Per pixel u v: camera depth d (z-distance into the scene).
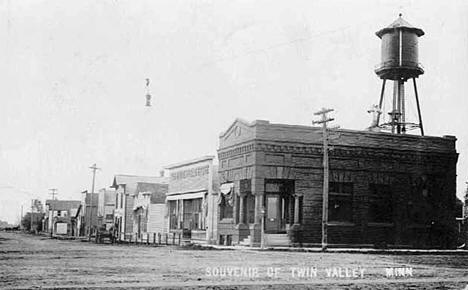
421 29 45.78
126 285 17.02
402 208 42.66
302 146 40.25
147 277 19.47
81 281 17.86
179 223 51.31
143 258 28.06
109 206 74.00
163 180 64.44
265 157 39.50
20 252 32.97
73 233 85.62
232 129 43.12
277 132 39.88
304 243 39.78
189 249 37.72
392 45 45.66
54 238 67.31
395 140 42.91
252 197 41.88
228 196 42.78
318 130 40.34
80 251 34.38
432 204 43.97
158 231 56.34
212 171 45.88
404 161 43.09
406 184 42.97
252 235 39.38
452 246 44.19
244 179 40.69
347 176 41.34
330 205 41.06
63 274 20.00
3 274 19.81
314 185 40.44
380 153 42.34
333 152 41.00
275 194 40.94
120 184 64.25
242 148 41.25
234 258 28.62
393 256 34.06
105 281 17.97
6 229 137.50
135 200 61.50
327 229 40.50
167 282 18.30
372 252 37.44
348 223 41.12
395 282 19.91
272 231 40.53
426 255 36.53
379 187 42.59
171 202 54.31
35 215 125.06
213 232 44.94
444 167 44.41
